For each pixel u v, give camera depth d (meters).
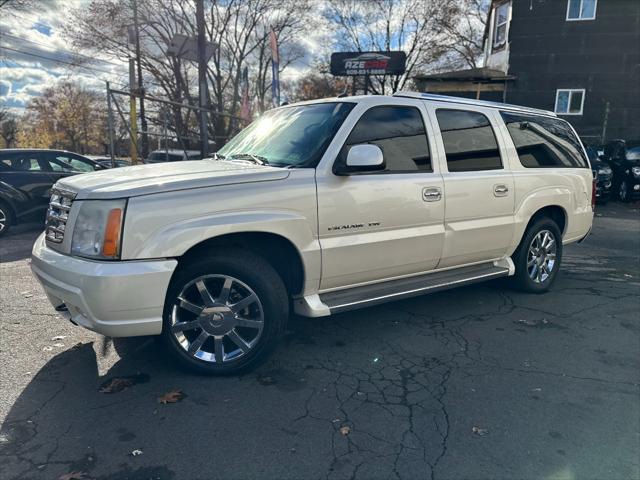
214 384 3.13
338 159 3.39
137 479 2.24
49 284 2.96
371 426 2.68
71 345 3.71
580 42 18.14
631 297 5.06
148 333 2.88
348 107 3.63
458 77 18.80
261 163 3.52
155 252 2.78
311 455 2.43
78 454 2.41
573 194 5.23
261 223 3.04
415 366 3.43
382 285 3.88
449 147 4.07
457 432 2.64
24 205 8.65
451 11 29.06
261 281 3.16
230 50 31.97
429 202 3.85
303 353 3.62
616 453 2.47
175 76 29.47
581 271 6.20
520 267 4.92
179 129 21.38
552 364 3.48
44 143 63.06
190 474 2.28
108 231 2.73
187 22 29.23
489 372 3.34
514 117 4.76
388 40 31.17
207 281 3.12
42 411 2.79
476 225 4.23
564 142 5.30
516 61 18.86
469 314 4.49
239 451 2.45
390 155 3.69
